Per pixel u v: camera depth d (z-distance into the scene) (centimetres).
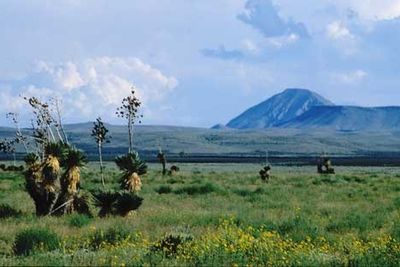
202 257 1461
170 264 1415
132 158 3491
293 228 2272
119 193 2902
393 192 4962
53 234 1864
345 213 3005
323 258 1588
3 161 18088
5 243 1980
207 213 2788
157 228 2261
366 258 1535
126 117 5122
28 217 2750
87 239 1895
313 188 5550
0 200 3762
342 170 13788
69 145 3070
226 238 1772
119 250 1591
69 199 2947
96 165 15550
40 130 3484
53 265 1311
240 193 4744
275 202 3803
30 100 3456
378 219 2648
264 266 1468
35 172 2936
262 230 2148
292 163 19612
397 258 1577
